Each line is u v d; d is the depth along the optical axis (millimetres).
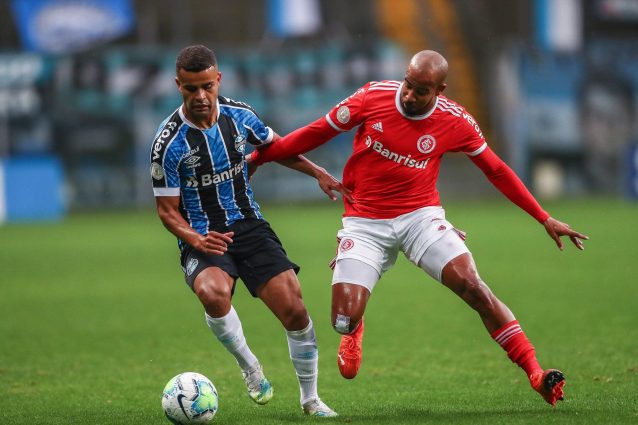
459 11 109875
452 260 21203
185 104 20703
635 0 105875
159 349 31281
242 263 21297
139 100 95562
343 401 23156
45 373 27547
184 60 19922
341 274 21609
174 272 52750
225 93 96438
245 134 21562
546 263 53281
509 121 101812
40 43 98000
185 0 104250
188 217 21500
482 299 20797
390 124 21203
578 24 105000
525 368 20547
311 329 21125
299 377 21312
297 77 97375
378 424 19984
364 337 32938
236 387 25234
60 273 52562
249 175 22969
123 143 95812
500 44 105875
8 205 90875
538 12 105438
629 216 80625
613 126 102625
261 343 32250
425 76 20125
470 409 21516
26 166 91812
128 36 101500
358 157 21859
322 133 21969
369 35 107000
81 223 85875
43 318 38031
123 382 26125
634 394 22625
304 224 79375
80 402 23531
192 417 19641
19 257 60281
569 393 23125
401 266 56375
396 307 39781
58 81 94250
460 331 33719
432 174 21938
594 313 36562
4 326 36250
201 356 29969
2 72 93625
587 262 53344
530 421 19750
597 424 19344
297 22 103438
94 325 36281
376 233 21844
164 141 20734
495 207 95688
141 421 21109
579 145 101750
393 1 108375
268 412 21859
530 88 100312
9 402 23609
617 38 105875
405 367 27641
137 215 92500
